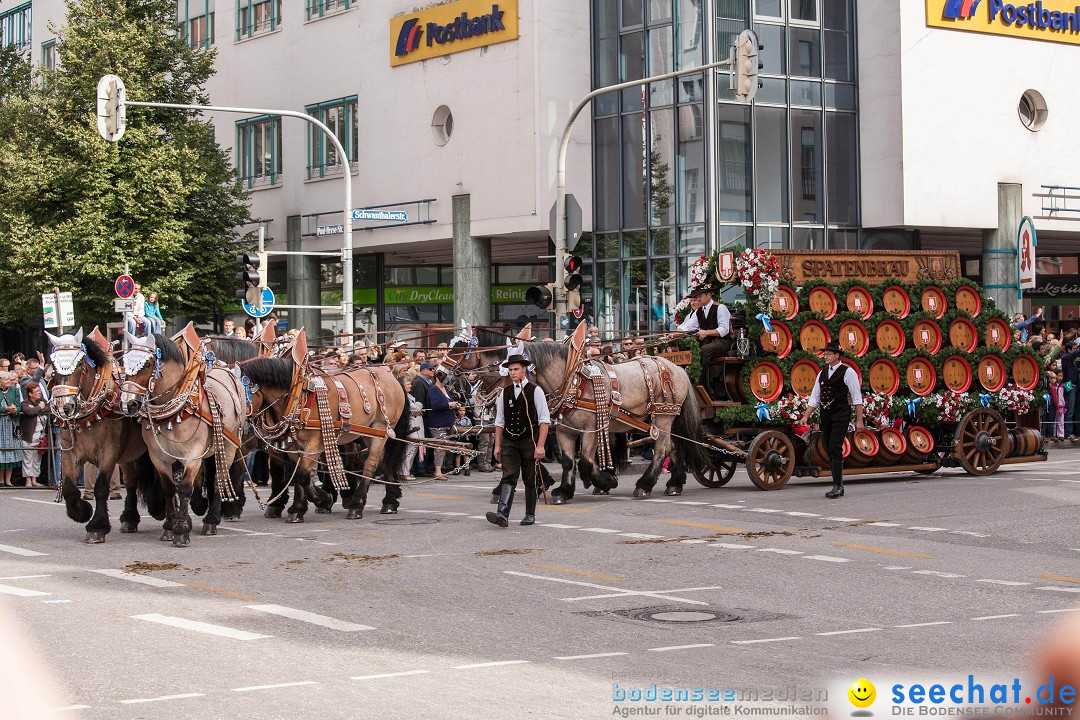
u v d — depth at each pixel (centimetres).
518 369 1731
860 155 3788
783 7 3666
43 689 863
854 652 976
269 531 1745
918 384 2270
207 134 4206
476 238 3934
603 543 1575
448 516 1888
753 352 2145
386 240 4200
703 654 970
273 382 1797
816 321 2177
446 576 1351
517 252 4284
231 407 1675
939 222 3778
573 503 2003
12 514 2002
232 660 952
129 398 1562
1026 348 2392
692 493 2122
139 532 1752
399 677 895
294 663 942
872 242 3812
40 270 3856
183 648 996
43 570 1405
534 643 1016
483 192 3884
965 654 965
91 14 4053
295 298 4588
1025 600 1205
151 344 1586
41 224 3975
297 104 4534
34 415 2505
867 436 2223
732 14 3591
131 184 3909
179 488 1602
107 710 808
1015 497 1972
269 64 4641
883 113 3744
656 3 3659
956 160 3809
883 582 1305
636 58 3709
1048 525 1692
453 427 2573
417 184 4091
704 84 3550
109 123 2594
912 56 3725
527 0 3731
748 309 2138
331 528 1770
